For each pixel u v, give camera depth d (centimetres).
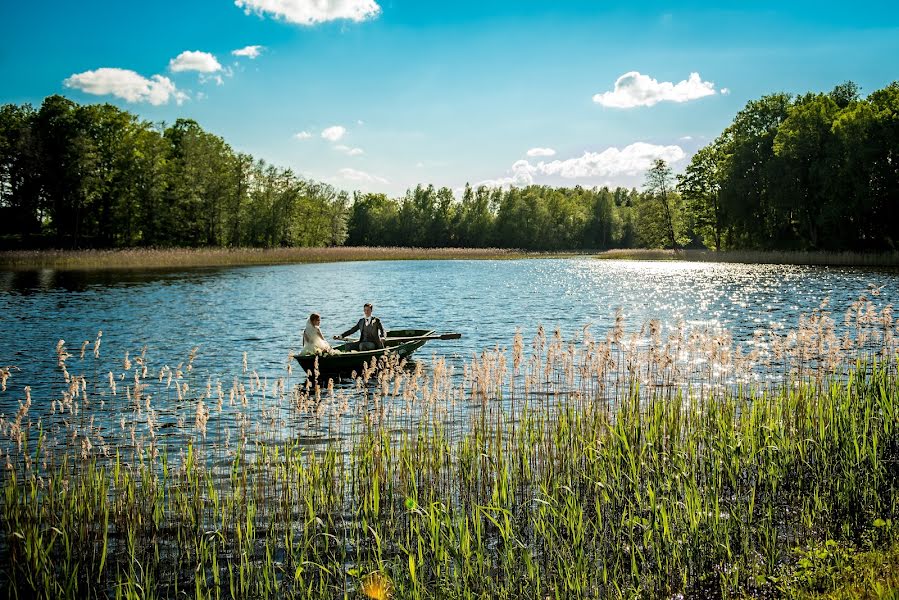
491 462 877
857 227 6862
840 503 753
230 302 3384
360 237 14712
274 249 8288
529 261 9050
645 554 689
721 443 856
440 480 877
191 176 8606
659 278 5056
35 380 1570
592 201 14600
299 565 623
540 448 910
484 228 14175
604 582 630
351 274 5884
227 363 1825
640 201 10475
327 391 1475
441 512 719
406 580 645
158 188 8188
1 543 721
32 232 7881
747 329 2367
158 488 798
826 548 638
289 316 2861
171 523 782
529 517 773
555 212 14612
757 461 834
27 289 3919
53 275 5069
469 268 7125
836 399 960
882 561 610
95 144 7938
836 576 597
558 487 802
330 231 11856
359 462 864
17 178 7662
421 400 1114
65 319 2670
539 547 717
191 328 2478
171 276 5172
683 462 828
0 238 7394
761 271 5538
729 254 7594
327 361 1622
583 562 644
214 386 1530
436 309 3183
